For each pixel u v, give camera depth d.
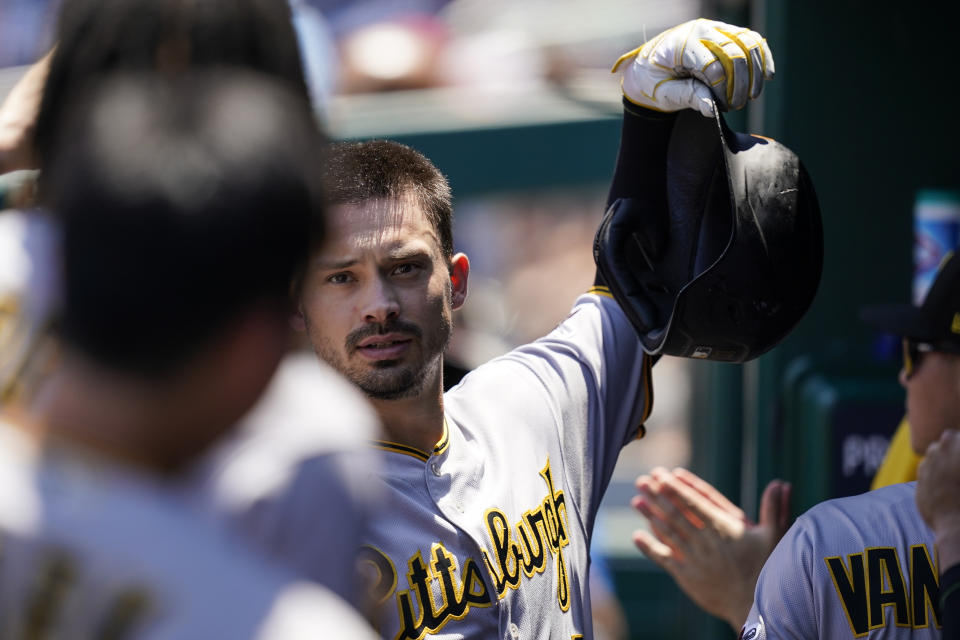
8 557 2.94
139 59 4.55
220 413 3.22
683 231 7.69
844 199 12.02
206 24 4.62
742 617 9.41
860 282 12.07
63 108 4.47
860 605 6.70
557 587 7.45
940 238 11.95
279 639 2.80
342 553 3.96
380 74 15.53
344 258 6.79
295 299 3.47
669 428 21.61
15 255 4.21
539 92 14.45
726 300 6.82
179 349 3.05
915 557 6.70
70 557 2.90
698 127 7.53
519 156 11.97
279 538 3.70
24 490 3.02
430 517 6.98
